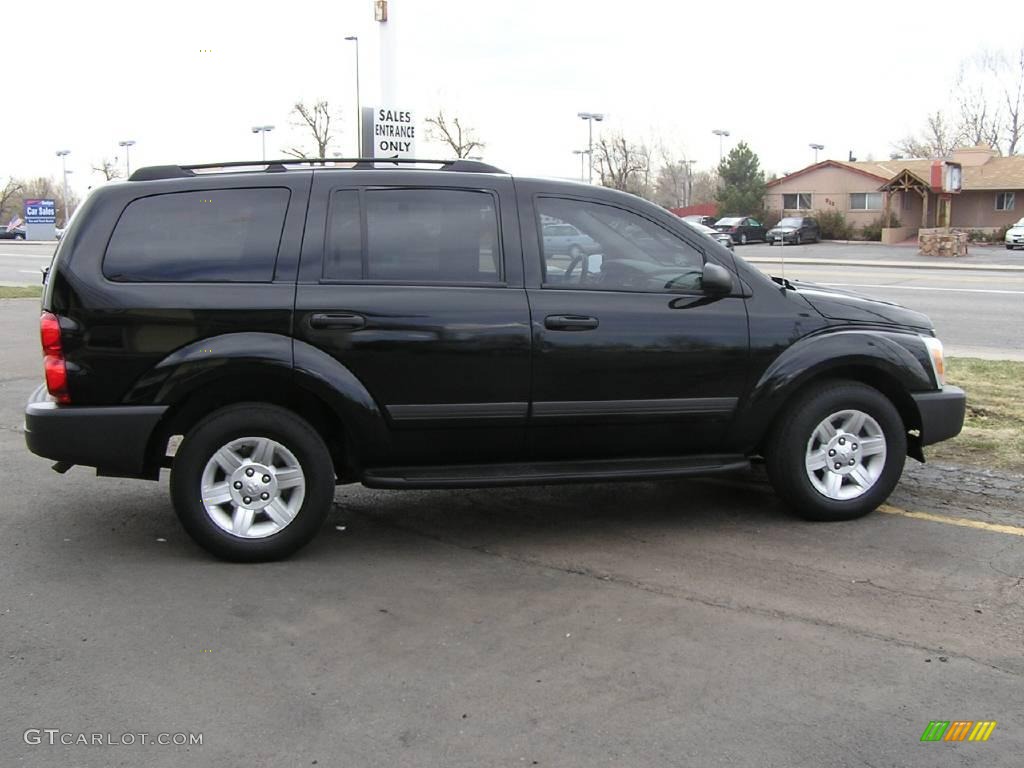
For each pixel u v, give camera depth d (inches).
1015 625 159.3
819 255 1614.2
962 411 220.2
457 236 191.5
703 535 205.0
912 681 140.7
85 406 180.2
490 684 139.6
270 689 138.0
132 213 183.3
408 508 226.1
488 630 157.8
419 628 158.6
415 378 186.7
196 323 179.6
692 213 2662.4
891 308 222.5
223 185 186.5
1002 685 139.8
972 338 524.4
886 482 213.2
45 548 195.3
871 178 2111.2
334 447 201.5
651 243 201.6
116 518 215.3
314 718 130.3
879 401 210.2
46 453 180.5
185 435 187.5
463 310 187.3
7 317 613.0
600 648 151.1
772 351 203.2
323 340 182.9
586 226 197.9
